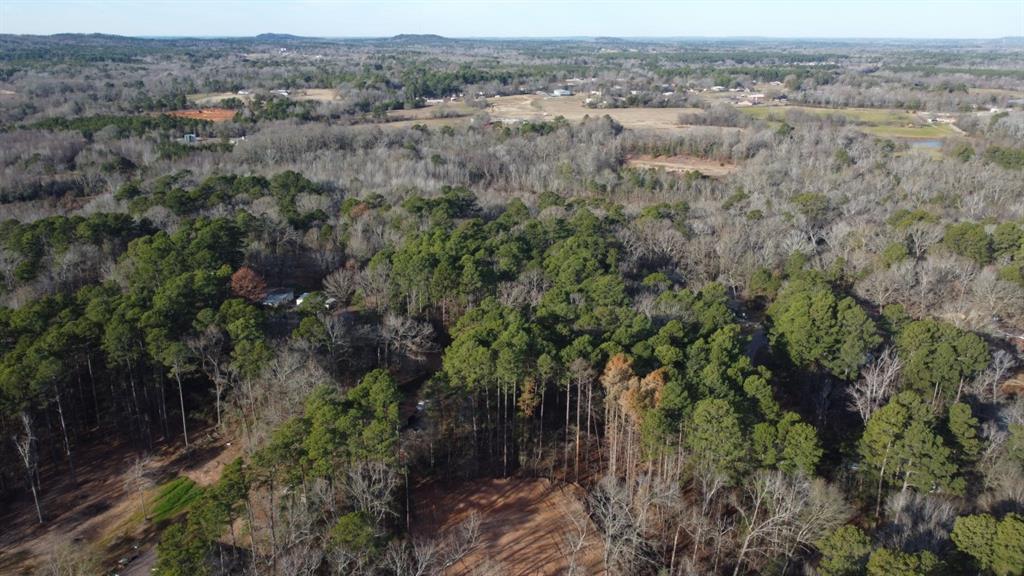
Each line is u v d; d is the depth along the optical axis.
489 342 73.69
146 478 71.81
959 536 50.00
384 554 55.00
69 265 99.19
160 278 92.12
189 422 81.19
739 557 55.44
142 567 60.25
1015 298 96.38
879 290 101.12
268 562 55.62
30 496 69.00
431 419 74.12
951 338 78.44
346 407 62.69
